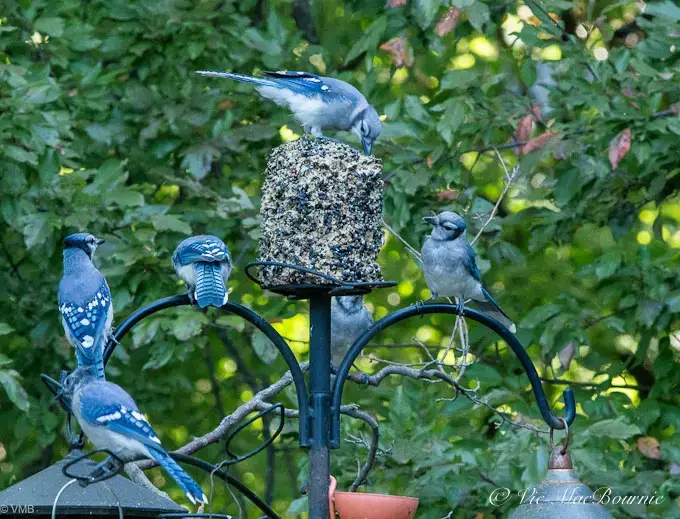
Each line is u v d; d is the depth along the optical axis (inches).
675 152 497.0
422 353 722.8
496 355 579.5
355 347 281.3
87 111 580.1
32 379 573.0
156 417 657.0
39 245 522.0
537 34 504.7
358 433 484.1
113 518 242.2
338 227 286.0
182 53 576.7
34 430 593.0
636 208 530.9
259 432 685.3
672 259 538.9
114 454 239.6
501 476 471.8
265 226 291.6
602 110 463.8
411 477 493.4
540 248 583.8
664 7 478.9
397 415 476.7
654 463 521.0
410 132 530.0
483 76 561.3
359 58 706.2
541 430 440.1
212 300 284.4
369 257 291.0
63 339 561.3
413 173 514.6
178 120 557.9
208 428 703.7
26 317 575.8
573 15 612.4
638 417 512.1
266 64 587.5
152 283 504.7
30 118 481.1
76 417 250.4
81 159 575.2
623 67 483.5
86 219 488.1
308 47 599.2
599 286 514.6
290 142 294.7
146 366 511.5
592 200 531.2
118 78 609.9
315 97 441.4
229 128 566.9
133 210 514.9
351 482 478.9
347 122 447.8
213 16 568.4
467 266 425.4
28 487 241.1
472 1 487.8
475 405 503.8
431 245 429.4
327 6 761.0
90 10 618.8
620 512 470.9
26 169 526.6
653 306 491.5
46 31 538.3
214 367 733.9
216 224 558.6
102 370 282.5
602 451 480.1
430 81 737.0
